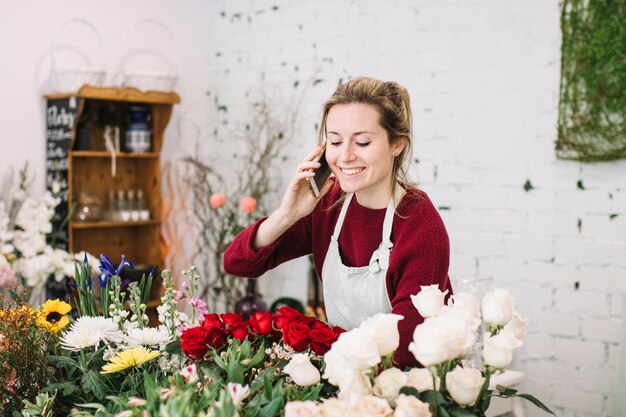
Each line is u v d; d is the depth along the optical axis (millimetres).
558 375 3180
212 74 4574
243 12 4410
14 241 3486
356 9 3814
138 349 1380
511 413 2471
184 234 4473
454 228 3482
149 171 4199
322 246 1861
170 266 4371
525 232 3254
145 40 4297
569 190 3117
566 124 3076
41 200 3869
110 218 3996
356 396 1015
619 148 2939
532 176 3221
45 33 3848
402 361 1438
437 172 3527
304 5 4078
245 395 1100
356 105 1526
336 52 3926
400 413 1001
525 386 3260
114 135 3936
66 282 3680
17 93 3758
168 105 4090
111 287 1639
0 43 3686
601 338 3057
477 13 3350
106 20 4102
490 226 3363
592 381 3086
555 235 3168
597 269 3057
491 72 3320
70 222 3707
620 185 2982
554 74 3127
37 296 3744
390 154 1594
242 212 4367
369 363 1043
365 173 1549
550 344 3199
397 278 1665
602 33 2953
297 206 1677
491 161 3344
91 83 3688
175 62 4453
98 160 4082
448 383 1096
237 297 4262
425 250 1611
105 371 1343
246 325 1380
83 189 4023
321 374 1303
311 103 4062
